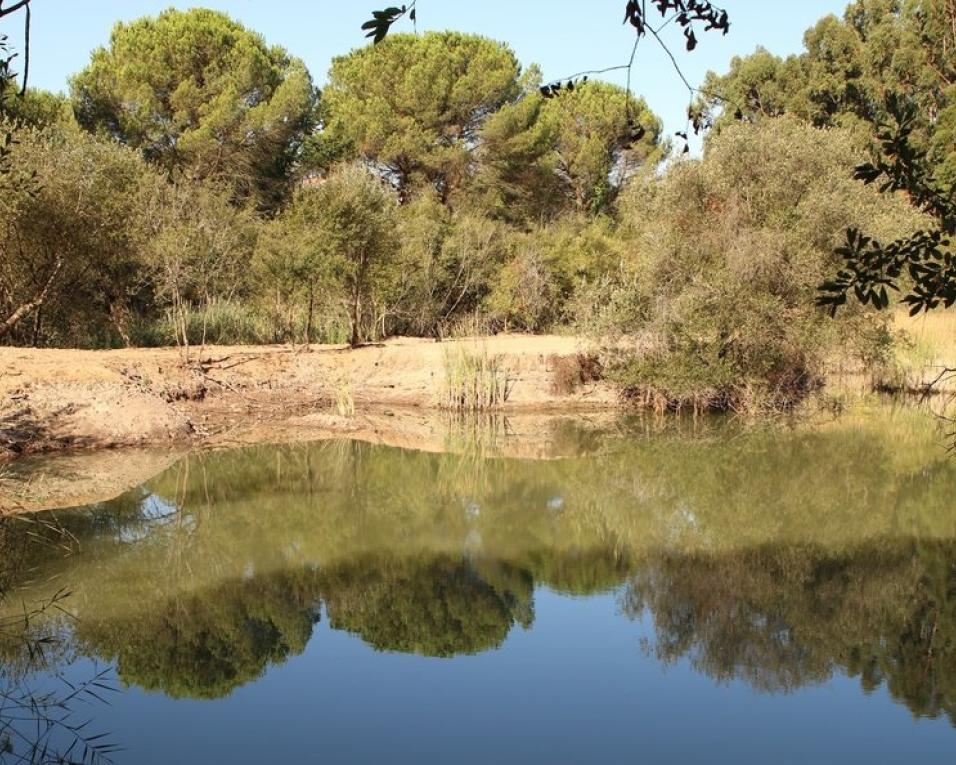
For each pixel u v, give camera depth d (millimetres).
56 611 7988
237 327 22469
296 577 9172
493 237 29594
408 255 25562
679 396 18406
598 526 11195
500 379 19125
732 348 18281
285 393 18547
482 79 34906
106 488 12094
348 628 7887
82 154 17125
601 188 36688
